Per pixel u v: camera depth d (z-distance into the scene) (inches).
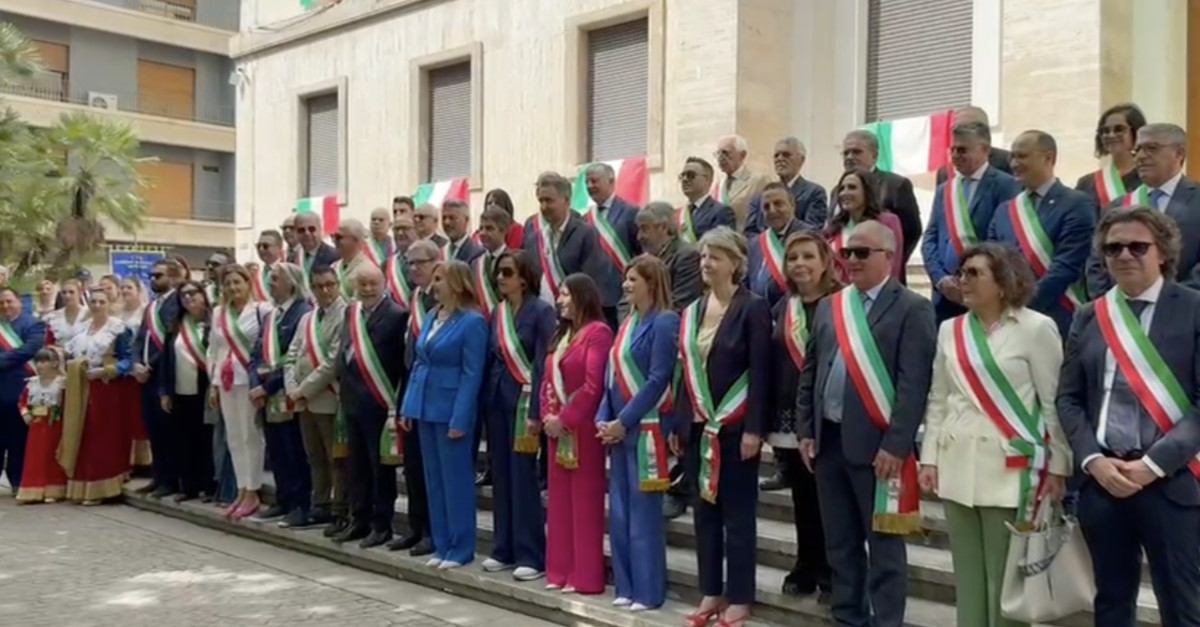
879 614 181.8
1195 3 327.6
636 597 224.7
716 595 212.4
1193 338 150.6
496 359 257.6
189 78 1375.5
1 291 401.4
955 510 170.6
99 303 390.0
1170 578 150.4
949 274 229.9
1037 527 160.7
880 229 184.4
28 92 1217.4
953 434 169.2
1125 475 149.3
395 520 307.4
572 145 461.7
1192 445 147.3
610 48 455.8
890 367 180.4
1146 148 196.5
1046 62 315.9
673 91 418.6
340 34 579.8
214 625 231.1
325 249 353.1
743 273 212.5
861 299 185.0
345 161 574.9
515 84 488.7
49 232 844.0
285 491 321.1
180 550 307.9
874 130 373.4
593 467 235.0
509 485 257.0
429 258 273.7
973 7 352.5
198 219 1359.5
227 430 331.9
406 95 543.2
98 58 1293.1
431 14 529.7
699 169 285.7
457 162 527.5
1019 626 165.9
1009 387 164.9
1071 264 208.8
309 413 305.3
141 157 1242.0
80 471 386.9
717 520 211.8
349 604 248.8
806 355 192.9
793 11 406.6
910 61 374.3
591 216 296.7
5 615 237.8
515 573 249.1
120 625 230.7
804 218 265.1
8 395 398.6
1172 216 193.8
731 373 205.5
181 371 351.9
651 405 221.0
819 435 189.3
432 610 243.9
